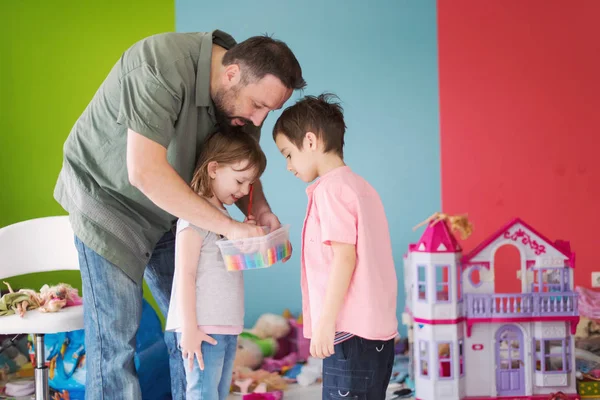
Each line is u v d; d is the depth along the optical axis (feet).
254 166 5.88
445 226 8.83
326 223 5.28
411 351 9.82
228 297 5.70
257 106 5.69
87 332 6.18
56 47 11.48
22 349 10.18
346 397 5.32
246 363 10.19
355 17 12.14
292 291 11.99
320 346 5.15
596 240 12.33
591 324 10.80
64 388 8.49
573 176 12.36
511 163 12.33
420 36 12.26
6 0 11.38
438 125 12.30
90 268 6.07
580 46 12.35
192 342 5.47
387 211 12.22
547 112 12.35
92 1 11.57
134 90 5.39
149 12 11.69
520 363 8.80
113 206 6.07
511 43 12.32
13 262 7.62
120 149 5.89
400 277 12.16
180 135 5.75
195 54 5.66
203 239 5.67
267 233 5.84
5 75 11.37
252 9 11.98
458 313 8.69
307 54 12.09
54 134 11.45
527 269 8.96
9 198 11.37
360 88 12.18
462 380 8.73
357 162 12.20
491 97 12.33
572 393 8.78
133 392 6.11
